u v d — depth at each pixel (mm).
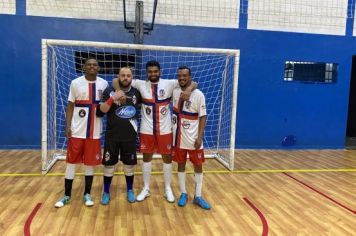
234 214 3334
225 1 6238
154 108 3475
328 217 3320
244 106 6406
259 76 6414
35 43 5754
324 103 6707
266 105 6492
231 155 4938
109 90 3391
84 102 3326
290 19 6473
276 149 6605
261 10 6355
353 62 8109
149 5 6039
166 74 6074
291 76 6625
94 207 3398
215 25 6250
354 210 3518
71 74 5832
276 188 4172
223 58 6223
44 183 4102
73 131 3373
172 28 6086
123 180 4293
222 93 6027
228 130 6379
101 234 2826
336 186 4312
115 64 5961
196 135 3455
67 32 5820
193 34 6164
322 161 5699
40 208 3336
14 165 4859
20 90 5797
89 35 5883
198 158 3479
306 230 3020
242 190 4062
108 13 5930
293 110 6609
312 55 6582
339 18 6637
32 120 5883
